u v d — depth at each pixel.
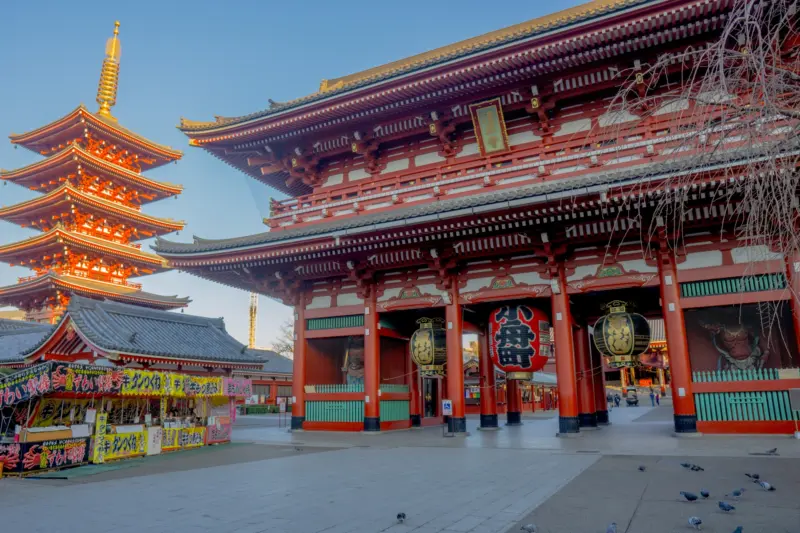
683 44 20.64
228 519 8.77
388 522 8.34
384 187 27.77
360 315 26.92
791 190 5.67
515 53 21.69
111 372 16.34
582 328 28.33
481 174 24.27
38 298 60.66
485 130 24.89
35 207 59.56
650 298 27.30
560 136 24.23
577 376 27.47
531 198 19.14
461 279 24.70
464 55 22.23
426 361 24.77
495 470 13.41
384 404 27.28
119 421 18.83
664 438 19.50
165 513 9.32
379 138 27.56
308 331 28.08
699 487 10.35
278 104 28.97
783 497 9.24
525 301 25.70
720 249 20.02
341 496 10.49
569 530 7.57
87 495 11.17
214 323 27.56
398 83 23.88
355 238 23.19
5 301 62.59
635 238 21.33
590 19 20.00
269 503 9.97
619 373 80.56
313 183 30.17
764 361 22.55
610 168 21.88
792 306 18.98
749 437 18.23
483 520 8.30
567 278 22.59
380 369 29.72
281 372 67.25
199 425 21.19
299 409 27.47
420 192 25.70
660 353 60.22
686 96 6.28
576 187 18.33
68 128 59.66
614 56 21.48
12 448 14.08
